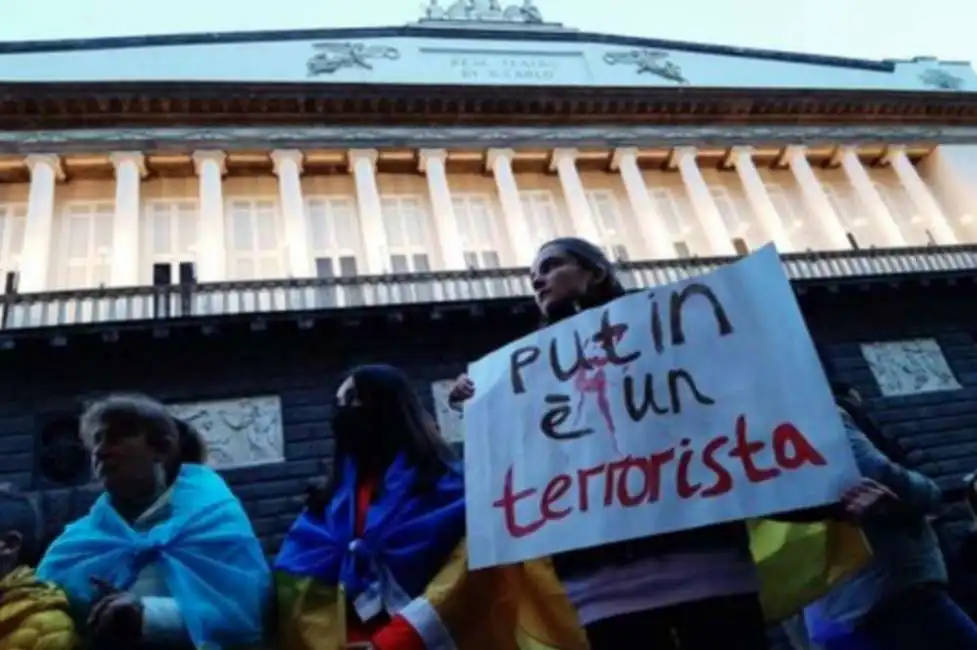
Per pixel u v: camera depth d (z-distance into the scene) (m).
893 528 3.88
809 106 26.55
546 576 3.53
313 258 20.55
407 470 3.88
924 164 27.34
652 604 2.99
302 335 16.73
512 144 23.50
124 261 18.61
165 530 3.56
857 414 4.45
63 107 20.44
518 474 3.49
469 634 3.49
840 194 25.88
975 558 5.46
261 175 21.73
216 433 15.34
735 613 3.01
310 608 3.67
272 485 14.82
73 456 14.30
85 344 15.43
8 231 19.27
